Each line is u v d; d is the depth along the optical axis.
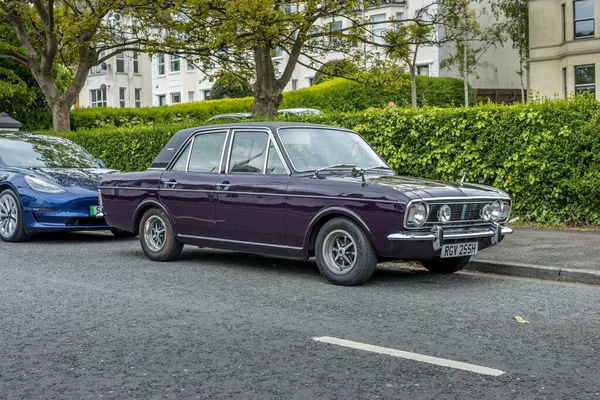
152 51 22.27
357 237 7.51
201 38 20.75
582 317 6.21
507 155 12.24
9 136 12.95
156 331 5.78
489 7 44.22
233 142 8.84
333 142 8.70
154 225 9.61
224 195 8.61
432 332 5.69
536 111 11.95
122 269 8.88
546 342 5.38
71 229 11.39
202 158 9.11
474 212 7.75
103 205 10.12
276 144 8.34
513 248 9.71
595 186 11.55
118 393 4.34
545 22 39.47
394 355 5.03
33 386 4.48
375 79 20.33
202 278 8.21
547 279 8.24
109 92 64.38
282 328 5.84
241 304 6.77
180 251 9.45
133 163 16.95
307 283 7.87
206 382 4.51
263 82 19.25
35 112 33.28
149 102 66.88
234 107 37.44
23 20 25.20
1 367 4.88
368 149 8.93
